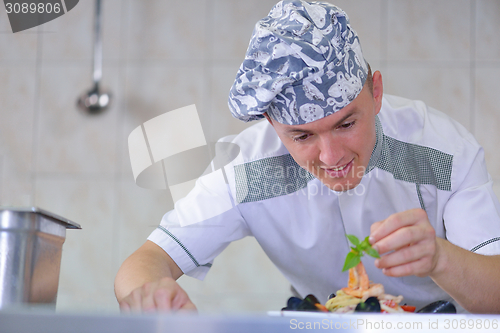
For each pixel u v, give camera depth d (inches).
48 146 73.8
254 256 71.6
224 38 73.6
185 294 24.2
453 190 36.1
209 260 39.8
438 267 26.8
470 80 70.6
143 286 24.8
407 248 25.1
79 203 72.8
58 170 73.4
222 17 73.7
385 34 71.9
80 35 75.0
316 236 38.7
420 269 25.4
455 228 34.1
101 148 73.3
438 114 40.2
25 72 74.9
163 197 71.7
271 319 15.2
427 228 25.0
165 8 74.2
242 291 71.2
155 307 22.5
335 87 28.1
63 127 73.9
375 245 24.7
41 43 75.1
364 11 72.2
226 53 73.5
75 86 74.5
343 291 24.4
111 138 73.3
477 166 36.2
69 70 74.7
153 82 73.5
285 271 42.8
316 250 39.3
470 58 70.8
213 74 73.4
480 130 70.2
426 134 37.7
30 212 21.3
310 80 28.0
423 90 71.1
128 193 72.6
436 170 36.7
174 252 36.4
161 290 23.2
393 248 24.6
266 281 71.1
